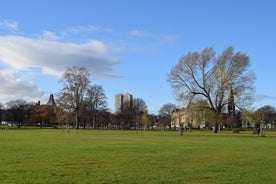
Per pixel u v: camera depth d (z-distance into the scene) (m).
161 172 19.23
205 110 89.00
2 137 59.59
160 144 44.41
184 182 16.44
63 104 127.69
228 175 18.47
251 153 32.00
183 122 91.75
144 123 177.88
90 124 188.88
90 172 18.88
